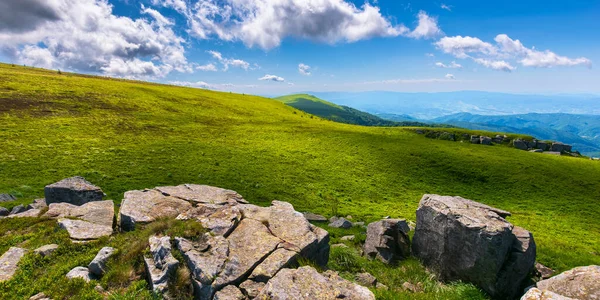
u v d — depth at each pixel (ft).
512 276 50.49
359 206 131.13
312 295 30.58
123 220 49.47
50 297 33.58
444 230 56.90
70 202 71.77
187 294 32.53
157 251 36.58
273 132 267.18
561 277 40.70
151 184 122.52
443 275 56.24
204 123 274.77
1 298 33.86
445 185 175.11
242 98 515.91
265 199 123.85
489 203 154.30
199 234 41.52
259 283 33.94
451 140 278.46
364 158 208.23
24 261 39.45
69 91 289.33
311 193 139.33
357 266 56.13
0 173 115.34
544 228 120.47
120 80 508.12
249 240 41.83
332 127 321.73
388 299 40.98
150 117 262.26
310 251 42.39
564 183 180.75
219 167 156.15
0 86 255.50
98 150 158.61
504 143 273.95
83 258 40.01
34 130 176.24
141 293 32.89
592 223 133.49
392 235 66.85
